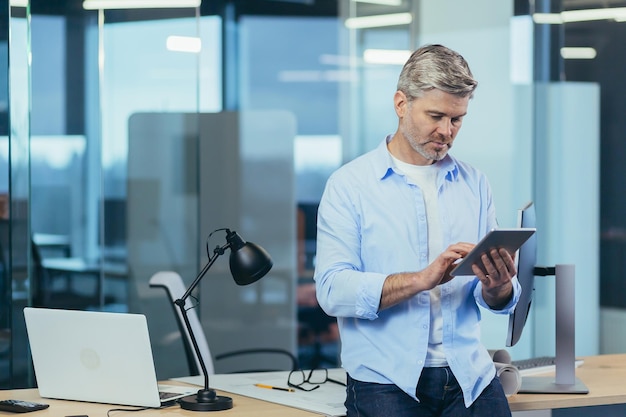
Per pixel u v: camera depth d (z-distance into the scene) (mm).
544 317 6043
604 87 5898
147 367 2641
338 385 3059
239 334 6770
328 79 8758
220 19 8594
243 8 8633
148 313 5258
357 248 2674
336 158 8727
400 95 2643
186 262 5352
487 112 6004
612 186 5930
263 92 8711
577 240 5988
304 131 8742
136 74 5223
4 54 4188
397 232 2641
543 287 6020
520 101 6016
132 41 5215
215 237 6707
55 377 2797
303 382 3088
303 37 8758
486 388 2639
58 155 5141
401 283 2496
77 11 5160
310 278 8508
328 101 8781
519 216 2867
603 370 3316
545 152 6008
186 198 5340
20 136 4258
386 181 2684
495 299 2658
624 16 5832
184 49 5273
